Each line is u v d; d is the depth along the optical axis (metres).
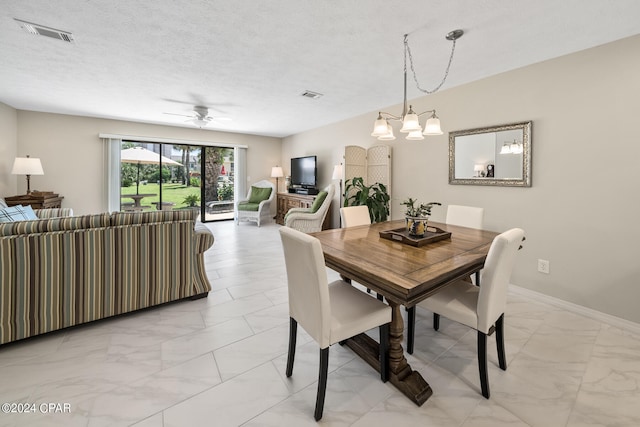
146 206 6.08
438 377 1.64
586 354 1.85
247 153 7.02
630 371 1.68
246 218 6.64
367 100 3.89
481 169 3.05
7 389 1.50
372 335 2.11
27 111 4.55
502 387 1.56
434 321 2.17
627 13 1.85
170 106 4.30
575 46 2.30
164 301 2.45
